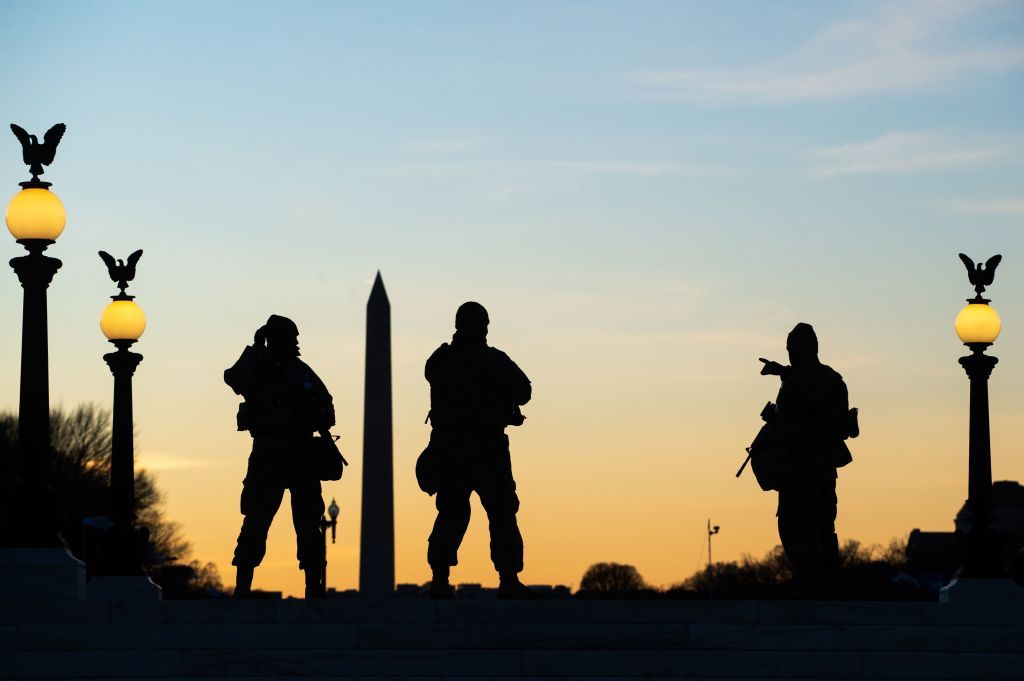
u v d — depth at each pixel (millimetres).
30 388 29016
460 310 28766
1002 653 26281
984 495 33875
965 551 33719
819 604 26312
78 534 82438
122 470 36531
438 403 28609
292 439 28766
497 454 28438
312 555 28891
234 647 25750
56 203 29656
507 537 28344
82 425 113875
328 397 29094
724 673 25953
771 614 26188
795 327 29141
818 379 28641
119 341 36750
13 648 25594
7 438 106688
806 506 28516
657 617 26109
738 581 146000
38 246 29500
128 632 25688
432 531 28578
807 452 28531
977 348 34375
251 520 28719
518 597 28250
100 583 36062
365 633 25781
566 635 25953
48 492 28734
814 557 28438
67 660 25531
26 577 28266
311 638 25750
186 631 25734
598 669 25828
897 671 26156
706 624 26109
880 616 26312
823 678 26047
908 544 163625
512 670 25734
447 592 28500
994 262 34500
